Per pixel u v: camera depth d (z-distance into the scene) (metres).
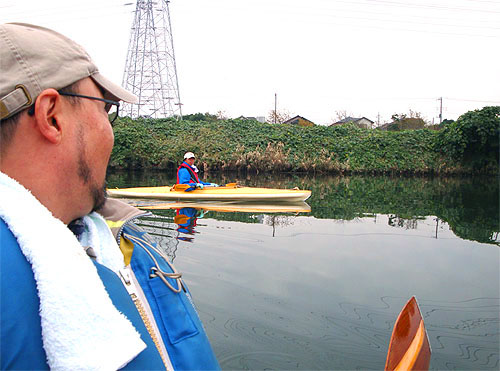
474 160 18.62
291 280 3.64
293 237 5.33
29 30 0.76
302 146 19.53
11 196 0.66
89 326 0.63
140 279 1.05
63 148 0.78
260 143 19.58
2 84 0.70
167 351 1.01
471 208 8.54
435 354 2.44
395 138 19.91
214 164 18.11
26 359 0.58
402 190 12.33
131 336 0.70
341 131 20.70
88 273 0.68
